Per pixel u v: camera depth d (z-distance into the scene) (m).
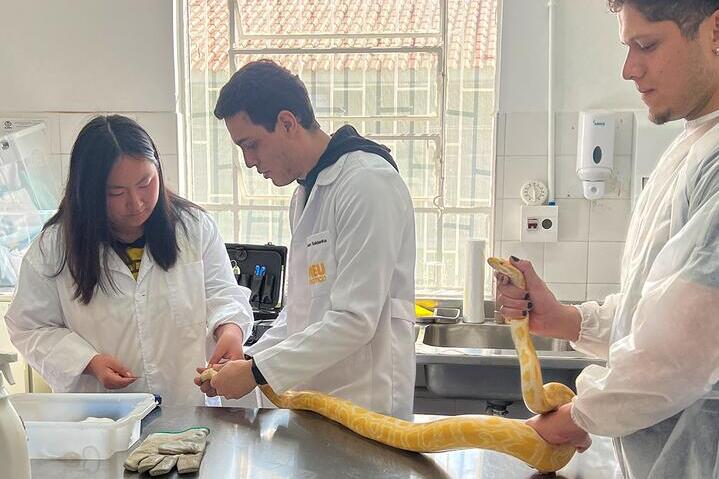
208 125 2.66
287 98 1.24
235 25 2.58
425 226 2.63
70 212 1.38
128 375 1.36
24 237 2.60
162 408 1.25
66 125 2.56
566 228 2.43
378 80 2.56
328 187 1.29
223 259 1.62
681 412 0.88
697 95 0.86
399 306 1.30
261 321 2.21
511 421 1.00
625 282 1.02
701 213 0.79
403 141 2.58
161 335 1.47
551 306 1.11
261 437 1.11
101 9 2.50
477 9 2.49
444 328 2.37
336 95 2.59
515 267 1.10
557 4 2.34
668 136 2.23
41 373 1.44
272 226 2.71
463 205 2.61
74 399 1.19
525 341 1.06
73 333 1.43
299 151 1.29
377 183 1.22
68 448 1.02
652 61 0.86
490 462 1.03
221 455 1.04
